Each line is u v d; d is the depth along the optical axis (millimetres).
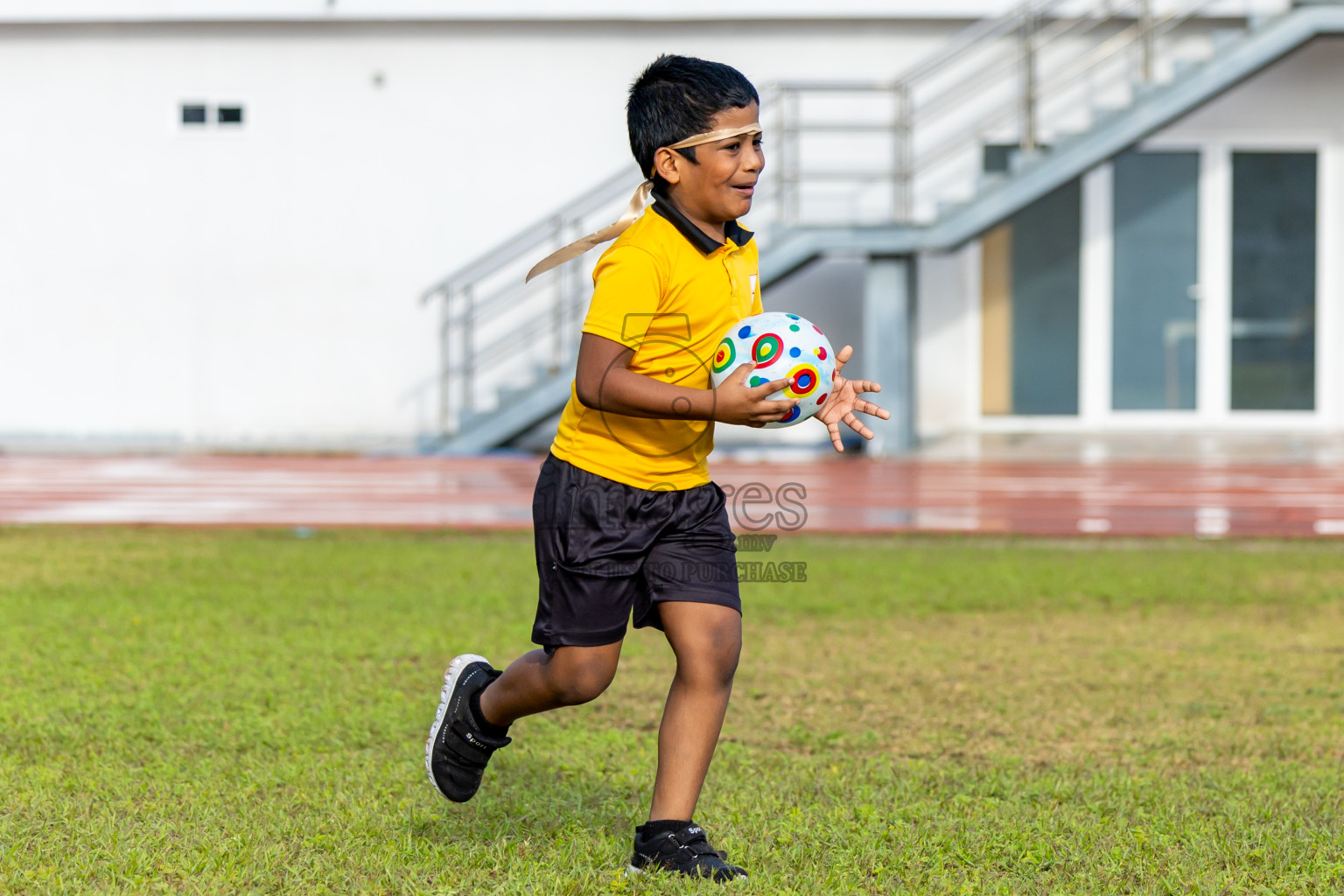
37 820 7090
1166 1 32156
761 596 14664
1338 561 17109
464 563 16938
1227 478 26469
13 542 18719
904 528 19891
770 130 32844
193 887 6141
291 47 33156
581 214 33375
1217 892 6176
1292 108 32906
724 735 9336
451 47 33094
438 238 33406
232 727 9258
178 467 29734
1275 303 33406
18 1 32500
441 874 6344
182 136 33375
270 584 15266
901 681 10969
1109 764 8641
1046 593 14859
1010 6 32344
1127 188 33281
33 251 33625
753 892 6129
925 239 28844
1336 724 9641
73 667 11047
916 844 6848
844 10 32219
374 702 10047
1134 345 33594
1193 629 13047
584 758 8617
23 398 33875
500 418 31203
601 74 33094
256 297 33625
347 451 32469
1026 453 30266
